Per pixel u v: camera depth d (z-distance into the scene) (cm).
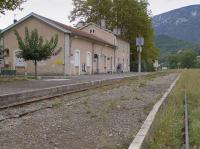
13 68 4953
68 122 1128
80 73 5150
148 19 8250
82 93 2258
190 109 1514
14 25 4934
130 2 8125
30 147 796
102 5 8162
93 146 816
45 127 1038
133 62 8638
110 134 946
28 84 2652
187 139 869
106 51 6550
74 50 4906
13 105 1543
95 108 1475
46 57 3700
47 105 1599
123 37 8162
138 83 3192
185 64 15875
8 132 959
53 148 793
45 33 4809
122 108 1474
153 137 909
